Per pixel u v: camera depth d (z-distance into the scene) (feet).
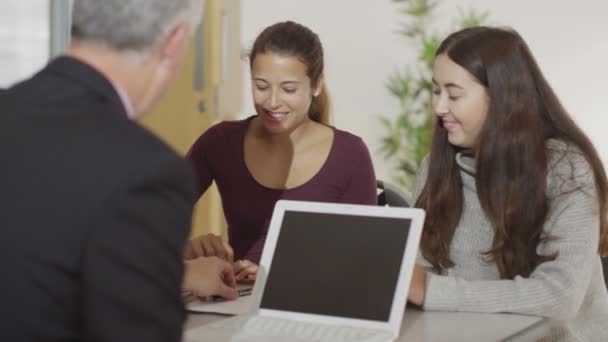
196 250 7.59
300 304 5.97
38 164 3.66
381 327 5.69
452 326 5.95
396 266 5.82
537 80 6.95
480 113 6.80
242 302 6.53
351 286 5.89
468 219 7.10
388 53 16.25
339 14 16.42
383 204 9.50
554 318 6.33
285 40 8.12
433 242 7.13
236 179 8.61
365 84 16.39
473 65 6.73
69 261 3.56
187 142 15.17
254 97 8.27
